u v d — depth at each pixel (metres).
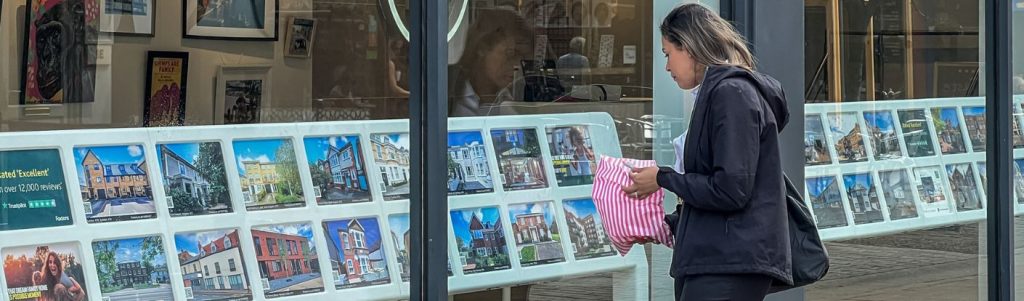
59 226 4.25
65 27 4.20
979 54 6.90
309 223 4.73
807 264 4.19
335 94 4.76
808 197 6.17
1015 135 7.27
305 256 4.72
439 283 4.95
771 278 4.05
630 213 4.59
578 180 5.39
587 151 5.41
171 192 4.45
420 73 4.92
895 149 6.56
